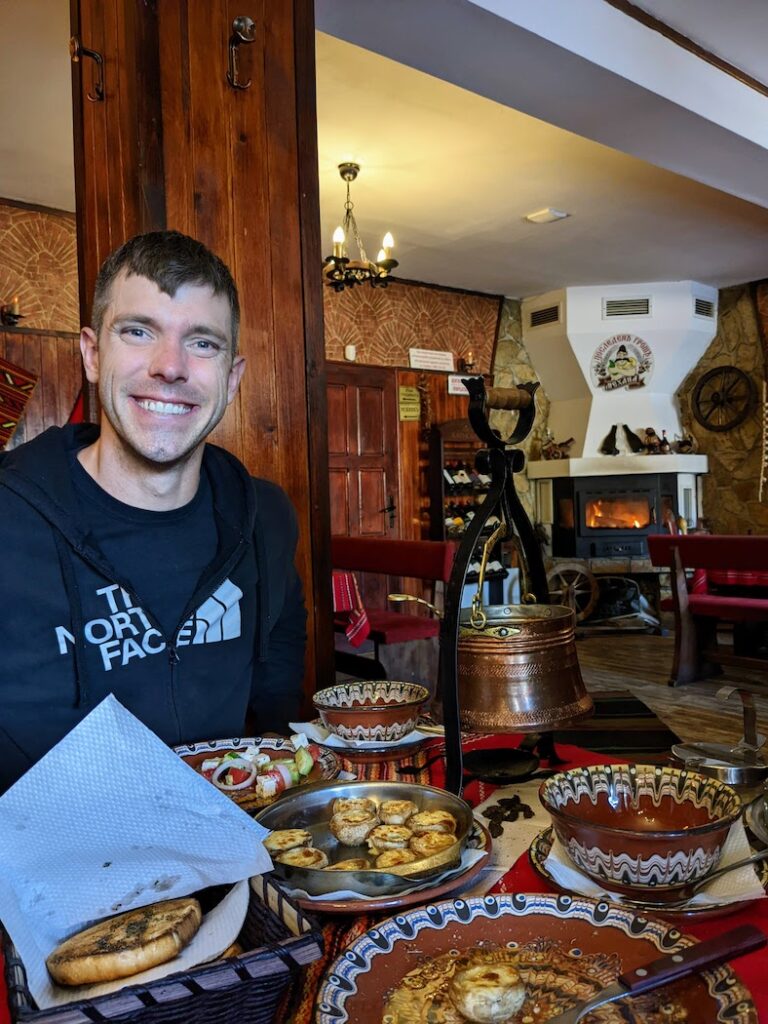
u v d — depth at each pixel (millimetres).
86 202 2230
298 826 1021
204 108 2029
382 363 7066
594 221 5738
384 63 3568
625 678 5250
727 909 826
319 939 619
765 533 7512
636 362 7695
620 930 745
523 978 699
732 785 1230
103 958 661
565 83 3182
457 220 5684
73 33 2236
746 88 3748
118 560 1299
